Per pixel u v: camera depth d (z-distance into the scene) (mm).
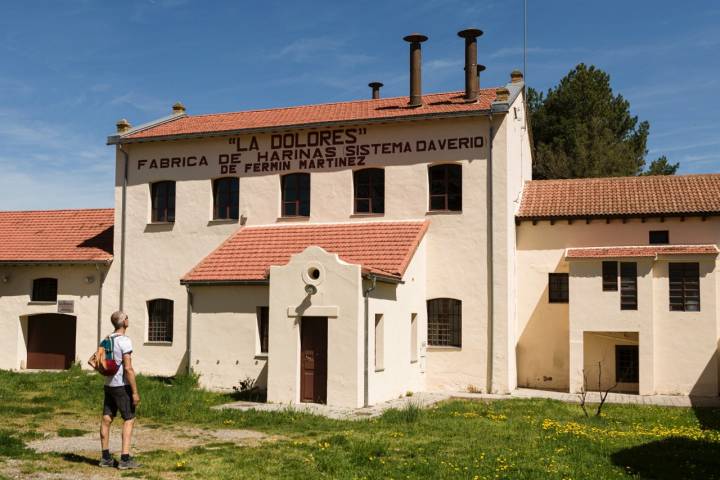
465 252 23688
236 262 23266
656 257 23547
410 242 22766
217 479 10859
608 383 24672
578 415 18297
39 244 28844
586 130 43250
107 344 11383
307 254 19359
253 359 21953
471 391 23219
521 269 25703
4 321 28016
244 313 22234
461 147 23984
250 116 29125
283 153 25938
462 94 26891
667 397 22922
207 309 22641
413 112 24844
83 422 15680
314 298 19141
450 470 11664
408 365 22250
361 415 17250
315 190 25469
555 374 25141
